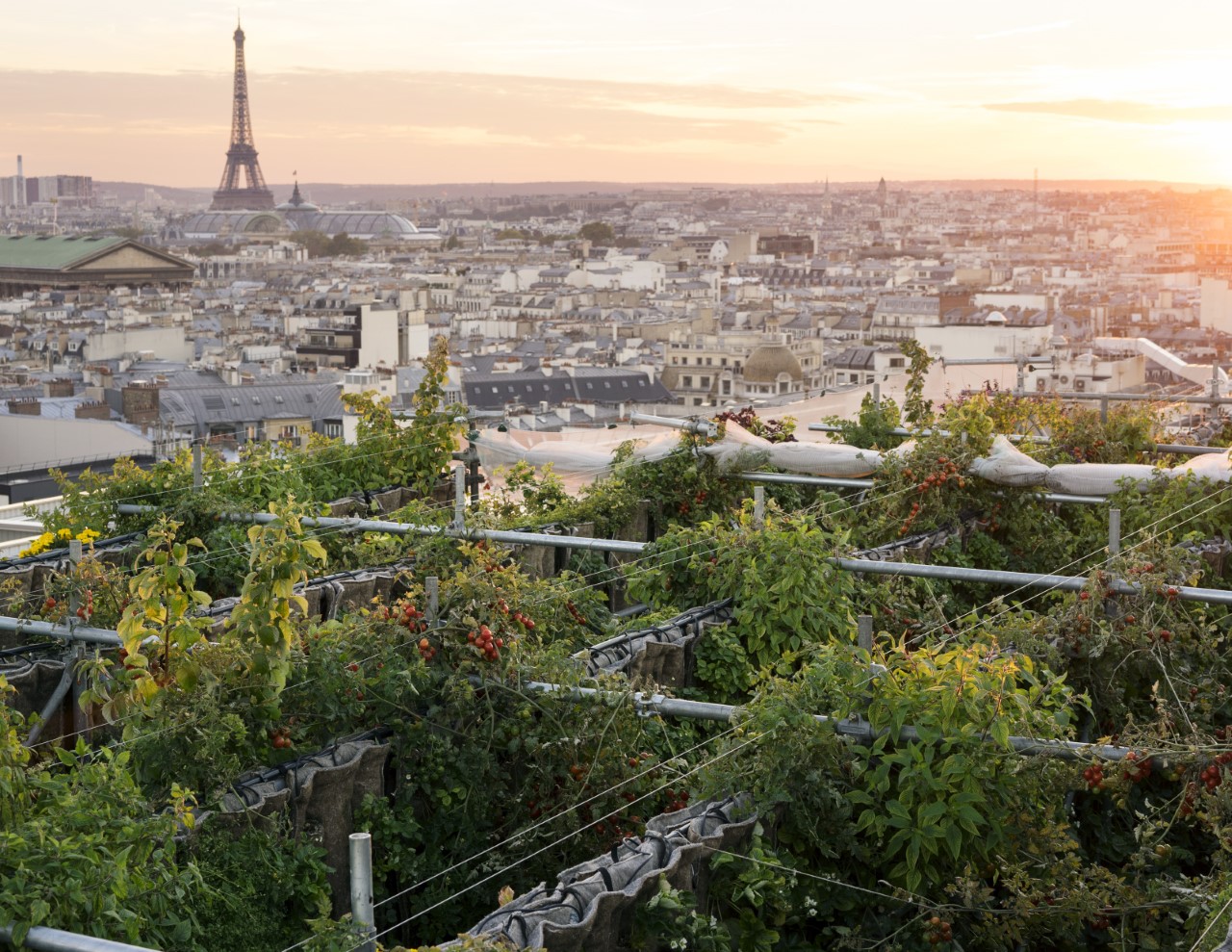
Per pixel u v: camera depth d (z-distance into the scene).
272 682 21.66
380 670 23.17
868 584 32.44
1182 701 26.05
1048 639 26.38
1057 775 20.98
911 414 50.72
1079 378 165.12
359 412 46.41
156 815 19.80
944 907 20.17
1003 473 40.06
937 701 20.44
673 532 31.59
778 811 20.45
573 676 23.45
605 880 18.27
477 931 17.11
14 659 28.06
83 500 39.75
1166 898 20.62
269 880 20.62
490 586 24.27
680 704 22.94
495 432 48.72
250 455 42.41
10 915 15.35
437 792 22.83
